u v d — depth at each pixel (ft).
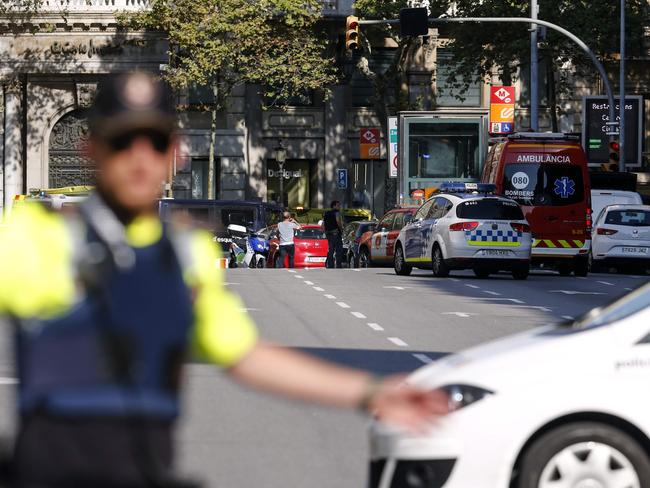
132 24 445.78
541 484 51.90
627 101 418.10
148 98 26.12
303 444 76.28
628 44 420.77
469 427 50.88
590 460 52.01
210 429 80.79
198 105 472.03
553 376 51.96
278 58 429.38
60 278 25.49
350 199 488.44
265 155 484.33
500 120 371.76
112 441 25.21
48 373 25.27
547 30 413.59
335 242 329.72
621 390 51.78
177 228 26.99
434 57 488.02
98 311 25.53
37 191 400.47
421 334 140.87
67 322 25.43
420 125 327.67
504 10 416.05
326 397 27.91
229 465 69.87
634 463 51.85
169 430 25.79
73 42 473.67
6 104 476.13
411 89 486.79
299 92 484.33
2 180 476.54
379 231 316.81
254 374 27.63
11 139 476.13
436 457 50.83
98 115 26.04
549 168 268.82
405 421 27.96
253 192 483.51
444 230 244.01
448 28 481.05
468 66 432.25
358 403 28.02
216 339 27.09
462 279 245.04
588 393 51.65
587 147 401.08
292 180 488.44
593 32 413.80
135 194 26.21
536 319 159.53
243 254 351.05
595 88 503.61
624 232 305.94
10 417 81.30
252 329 27.84
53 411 25.03
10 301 25.30
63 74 476.13
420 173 327.06
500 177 269.64
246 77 432.25
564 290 214.69
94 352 25.41
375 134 432.66
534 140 269.85
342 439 77.97
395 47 485.97
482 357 53.67
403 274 263.49
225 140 479.82
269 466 69.82
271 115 483.10
